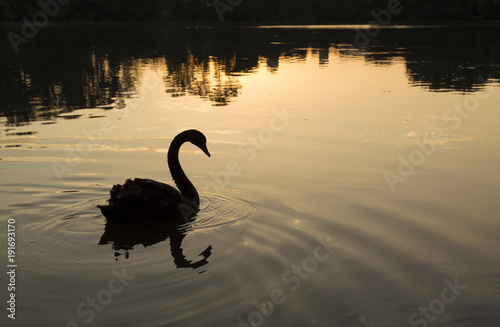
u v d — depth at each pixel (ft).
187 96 44.39
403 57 77.10
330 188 21.83
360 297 13.38
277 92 46.21
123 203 18.03
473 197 20.74
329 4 269.44
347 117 35.35
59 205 20.02
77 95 45.34
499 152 26.89
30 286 13.84
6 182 22.44
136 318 12.34
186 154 26.96
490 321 12.34
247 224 18.10
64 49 93.15
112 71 61.52
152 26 214.90
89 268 14.93
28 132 31.45
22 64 68.95
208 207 19.81
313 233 17.29
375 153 26.86
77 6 260.01
